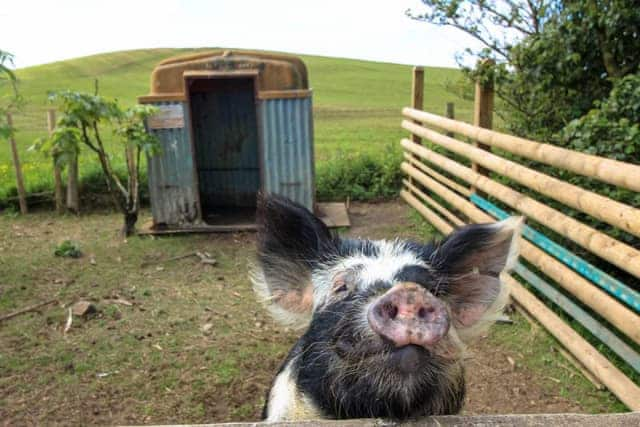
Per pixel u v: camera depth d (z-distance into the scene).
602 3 2.14
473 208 2.25
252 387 1.51
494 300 0.85
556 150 1.63
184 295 2.10
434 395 0.71
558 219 1.61
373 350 0.67
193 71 2.66
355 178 3.55
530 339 1.71
